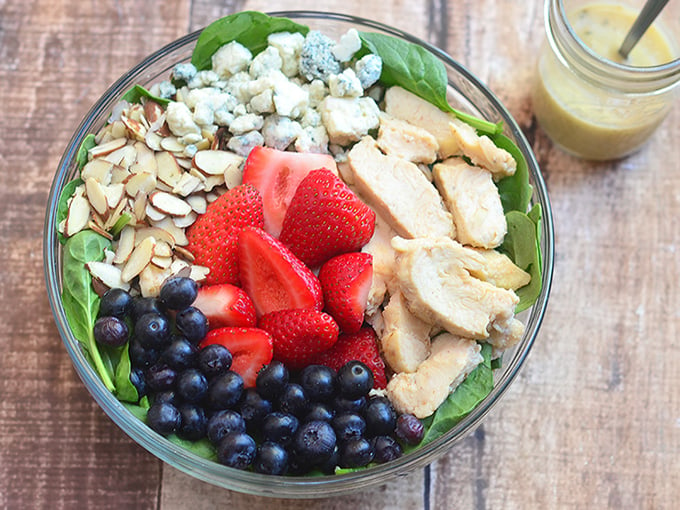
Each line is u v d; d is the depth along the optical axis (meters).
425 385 0.62
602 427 0.69
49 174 0.72
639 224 0.72
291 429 0.60
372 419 0.61
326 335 0.61
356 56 0.68
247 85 0.66
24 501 0.67
